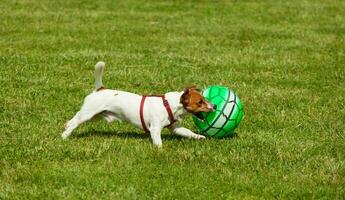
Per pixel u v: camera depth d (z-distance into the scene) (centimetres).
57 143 1151
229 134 1220
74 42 2034
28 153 1107
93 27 2270
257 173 1051
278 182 1016
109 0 2823
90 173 1025
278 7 2770
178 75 1700
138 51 1945
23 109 1373
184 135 1185
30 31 2175
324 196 973
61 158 1088
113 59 1839
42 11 2530
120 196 949
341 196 974
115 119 1155
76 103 1425
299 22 2484
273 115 1389
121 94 1146
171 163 1078
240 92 1562
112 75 1667
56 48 1947
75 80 1614
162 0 2861
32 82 1581
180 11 2638
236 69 1786
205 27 2334
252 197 963
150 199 945
